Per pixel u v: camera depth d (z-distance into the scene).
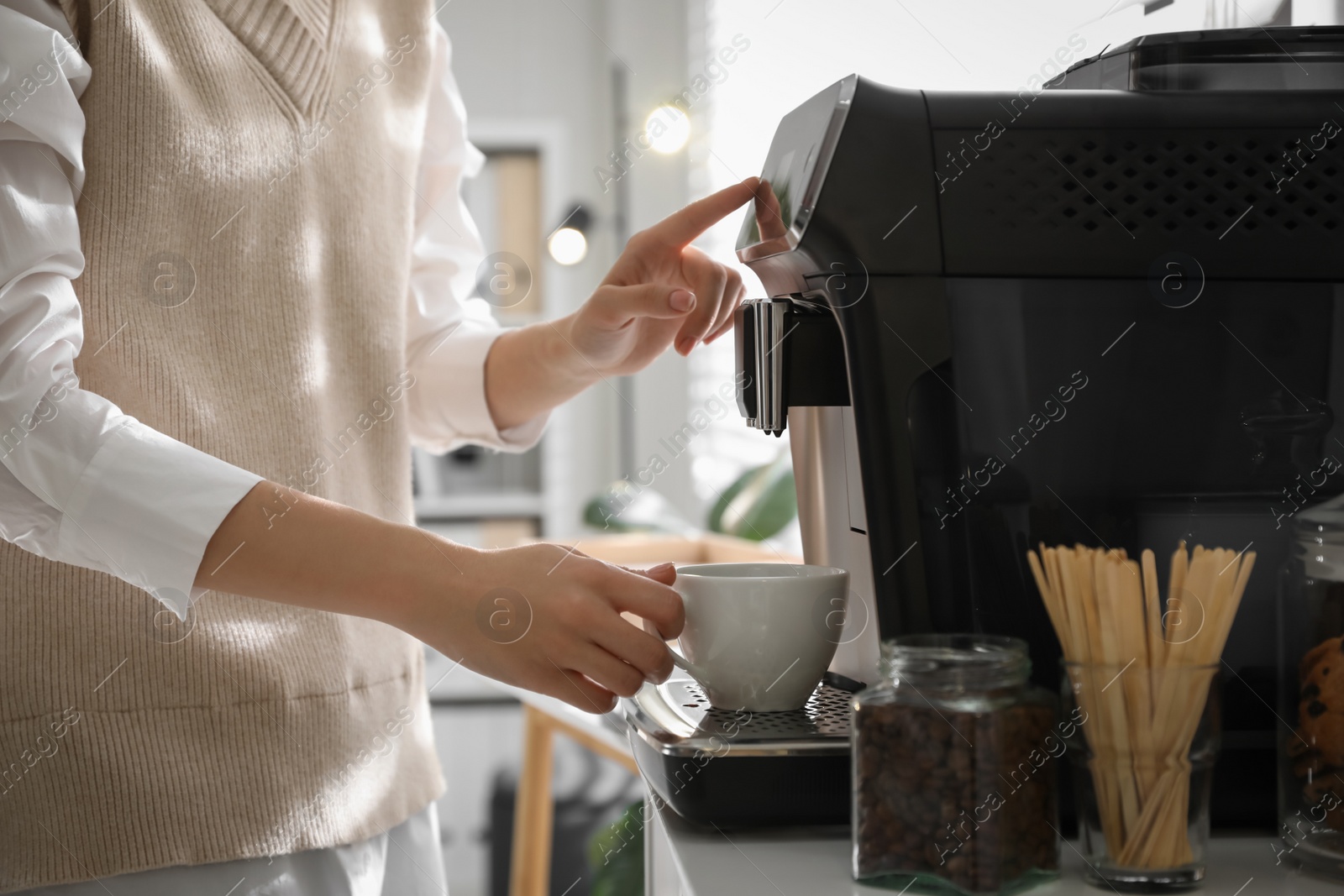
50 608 0.60
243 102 0.66
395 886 0.75
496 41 2.93
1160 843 0.44
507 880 2.33
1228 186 0.51
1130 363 0.51
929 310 0.50
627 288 0.74
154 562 0.53
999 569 0.51
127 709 0.61
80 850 0.60
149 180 0.61
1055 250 0.50
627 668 0.52
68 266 0.56
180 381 0.62
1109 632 0.44
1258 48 0.53
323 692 0.68
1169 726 0.43
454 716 2.77
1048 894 0.44
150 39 0.62
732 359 2.24
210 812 0.62
